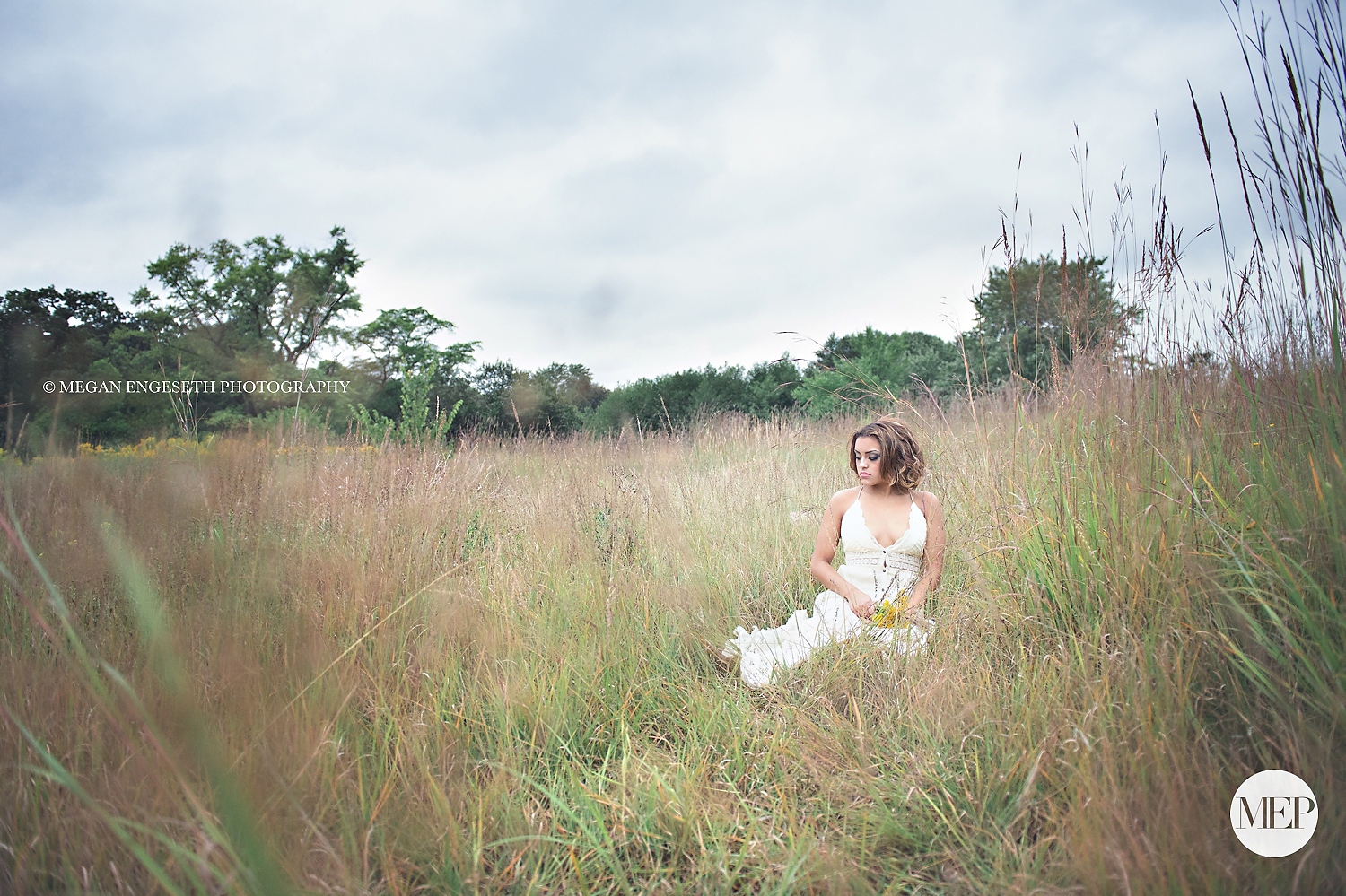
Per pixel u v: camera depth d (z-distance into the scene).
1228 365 2.46
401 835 1.66
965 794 1.81
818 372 10.39
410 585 2.80
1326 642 1.51
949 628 2.59
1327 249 1.80
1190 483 2.23
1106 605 2.23
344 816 1.61
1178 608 1.96
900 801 1.83
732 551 4.20
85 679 1.21
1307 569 1.72
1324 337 1.86
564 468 5.31
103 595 2.48
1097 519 2.45
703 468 6.51
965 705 2.08
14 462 3.30
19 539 1.13
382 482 3.62
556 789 1.99
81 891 1.36
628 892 1.55
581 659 2.66
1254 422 2.18
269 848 1.28
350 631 2.41
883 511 3.19
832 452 6.79
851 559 3.21
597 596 3.10
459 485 3.94
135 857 1.42
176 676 1.12
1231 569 1.87
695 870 1.64
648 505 4.29
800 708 2.43
